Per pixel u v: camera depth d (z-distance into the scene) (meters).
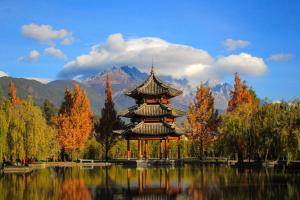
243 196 45.47
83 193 50.16
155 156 130.25
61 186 56.69
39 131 84.38
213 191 49.81
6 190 52.72
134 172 77.50
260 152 81.75
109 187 55.50
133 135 99.44
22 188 54.56
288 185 52.91
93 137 134.12
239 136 84.75
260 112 84.38
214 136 113.88
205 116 114.62
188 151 129.38
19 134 80.19
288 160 72.88
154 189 52.94
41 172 79.44
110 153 128.62
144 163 97.31
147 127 99.44
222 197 45.28
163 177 66.75
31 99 88.75
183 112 103.56
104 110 121.31
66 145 114.25
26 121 83.38
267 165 83.31
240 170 75.81
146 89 103.12
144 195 48.34
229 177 63.47
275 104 81.94
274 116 78.94
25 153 82.50
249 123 84.69
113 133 113.50
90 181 62.41
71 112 117.00
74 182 61.31
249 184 54.72
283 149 73.12
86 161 112.38
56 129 115.31
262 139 80.12
